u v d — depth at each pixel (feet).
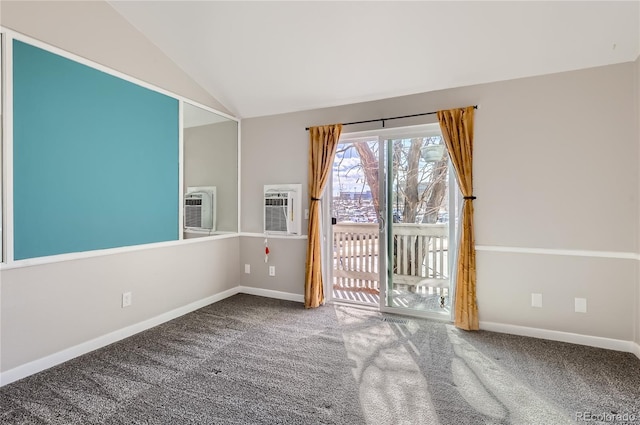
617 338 8.38
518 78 9.25
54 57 7.48
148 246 9.78
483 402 6.15
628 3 6.91
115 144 8.85
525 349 8.39
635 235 8.19
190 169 11.28
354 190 13.56
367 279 13.47
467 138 9.64
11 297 6.83
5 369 6.73
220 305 12.05
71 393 6.41
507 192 9.44
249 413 5.82
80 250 8.07
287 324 10.14
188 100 11.09
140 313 9.58
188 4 8.36
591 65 8.47
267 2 8.10
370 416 5.74
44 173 7.35
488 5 7.46
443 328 9.84
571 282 8.82
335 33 8.83
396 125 10.92
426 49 8.91
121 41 8.94
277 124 12.92
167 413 5.81
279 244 12.92
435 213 10.79
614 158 8.35
